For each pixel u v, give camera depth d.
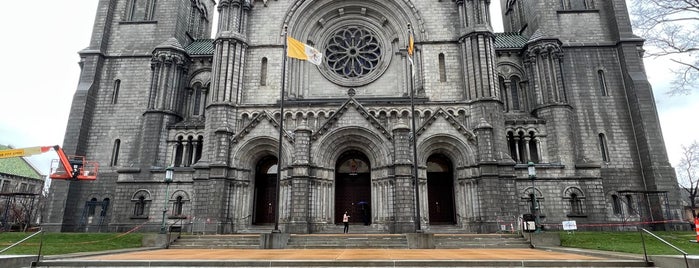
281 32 40.12
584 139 37.84
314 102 35.88
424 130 33.72
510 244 24.39
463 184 33.09
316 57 33.44
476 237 25.05
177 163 38.34
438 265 14.89
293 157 33.03
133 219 35.47
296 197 30.75
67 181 37.06
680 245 22.73
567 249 20.48
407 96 38.31
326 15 42.34
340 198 35.50
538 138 37.00
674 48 24.86
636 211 35.84
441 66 38.66
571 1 43.31
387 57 40.81
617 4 41.41
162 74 39.84
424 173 32.78
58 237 28.50
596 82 39.59
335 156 33.75
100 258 16.69
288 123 35.69
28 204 70.56
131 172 36.75
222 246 24.31
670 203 34.94
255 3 41.22
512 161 33.06
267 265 15.08
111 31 43.31
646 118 37.16
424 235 22.89
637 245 23.17
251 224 34.16
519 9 49.22
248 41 39.78
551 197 34.72
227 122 35.38
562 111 37.06
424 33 39.53
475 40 36.66
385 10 41.72
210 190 32.91
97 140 39.34
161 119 38.50
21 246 23.44
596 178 35.16
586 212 34.34
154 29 42.88
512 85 41.31
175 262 15.15
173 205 35.59
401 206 30.38
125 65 41.88
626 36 40.22
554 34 40.81
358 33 42.34
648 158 36.19
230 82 36.59
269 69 39.03
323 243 24.53
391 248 23.61
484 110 34.47
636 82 38.19
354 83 39.81
